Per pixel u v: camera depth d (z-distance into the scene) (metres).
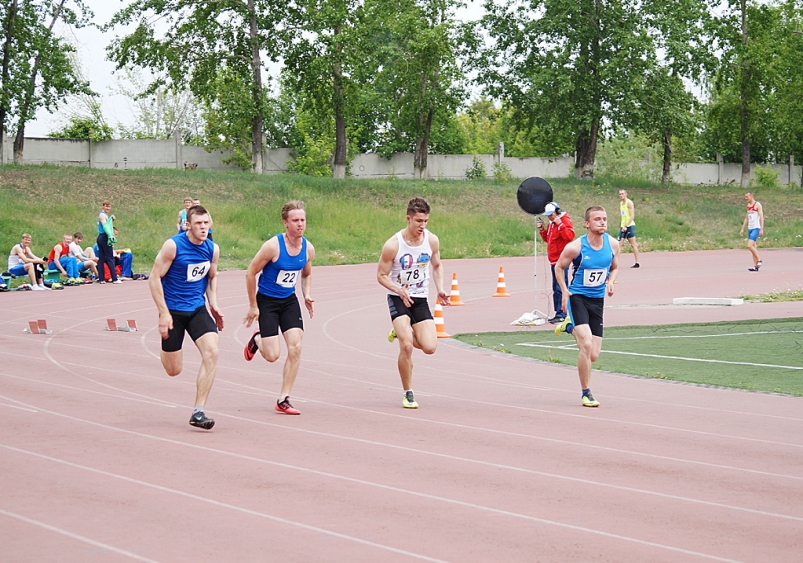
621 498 7.32
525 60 65.75
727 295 25.34
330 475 7.93
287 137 83.56
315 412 10.95
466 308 24.25
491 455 8.77
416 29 62.31
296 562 5.69
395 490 7.47
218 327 10.43
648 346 16.95
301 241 10.84
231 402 11.58
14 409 10.86
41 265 31.08
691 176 78.56
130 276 34.50
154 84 57.03
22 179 45.31
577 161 66.81
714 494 7.48
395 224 49.78
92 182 47.16
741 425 10.31
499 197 57.00
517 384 13.22
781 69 68.75
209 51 56.59
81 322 21.11
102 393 12.07
